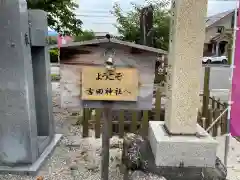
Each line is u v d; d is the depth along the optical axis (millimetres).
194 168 2715
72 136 4289
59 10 6035
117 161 3354
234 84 3043
